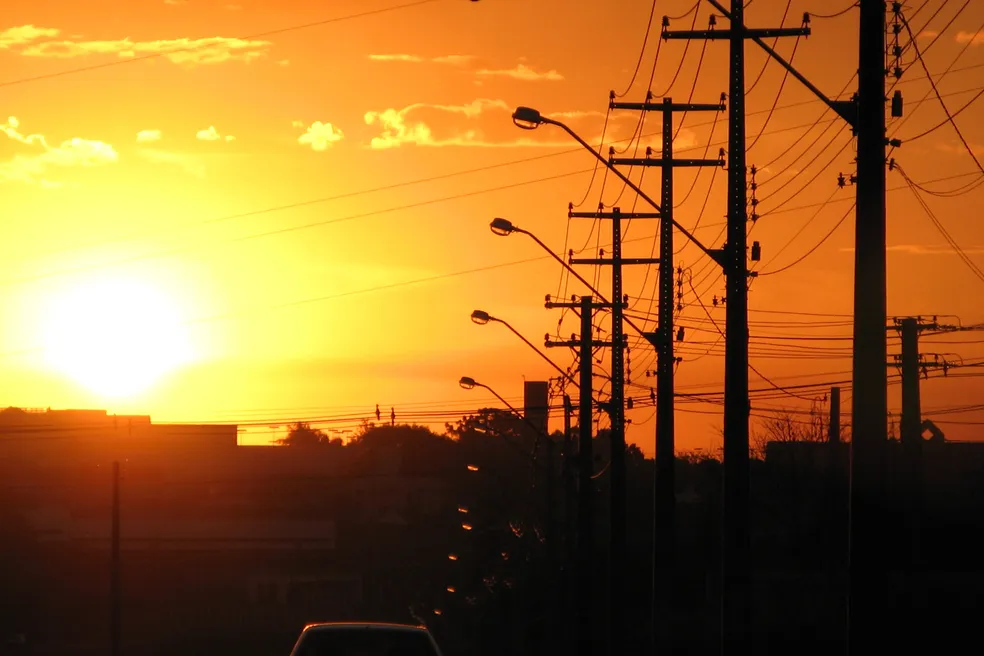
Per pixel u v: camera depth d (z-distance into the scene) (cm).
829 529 17575
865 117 5003
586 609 12231
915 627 12256
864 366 4894
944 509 18588
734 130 6856
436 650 5447
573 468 16925
